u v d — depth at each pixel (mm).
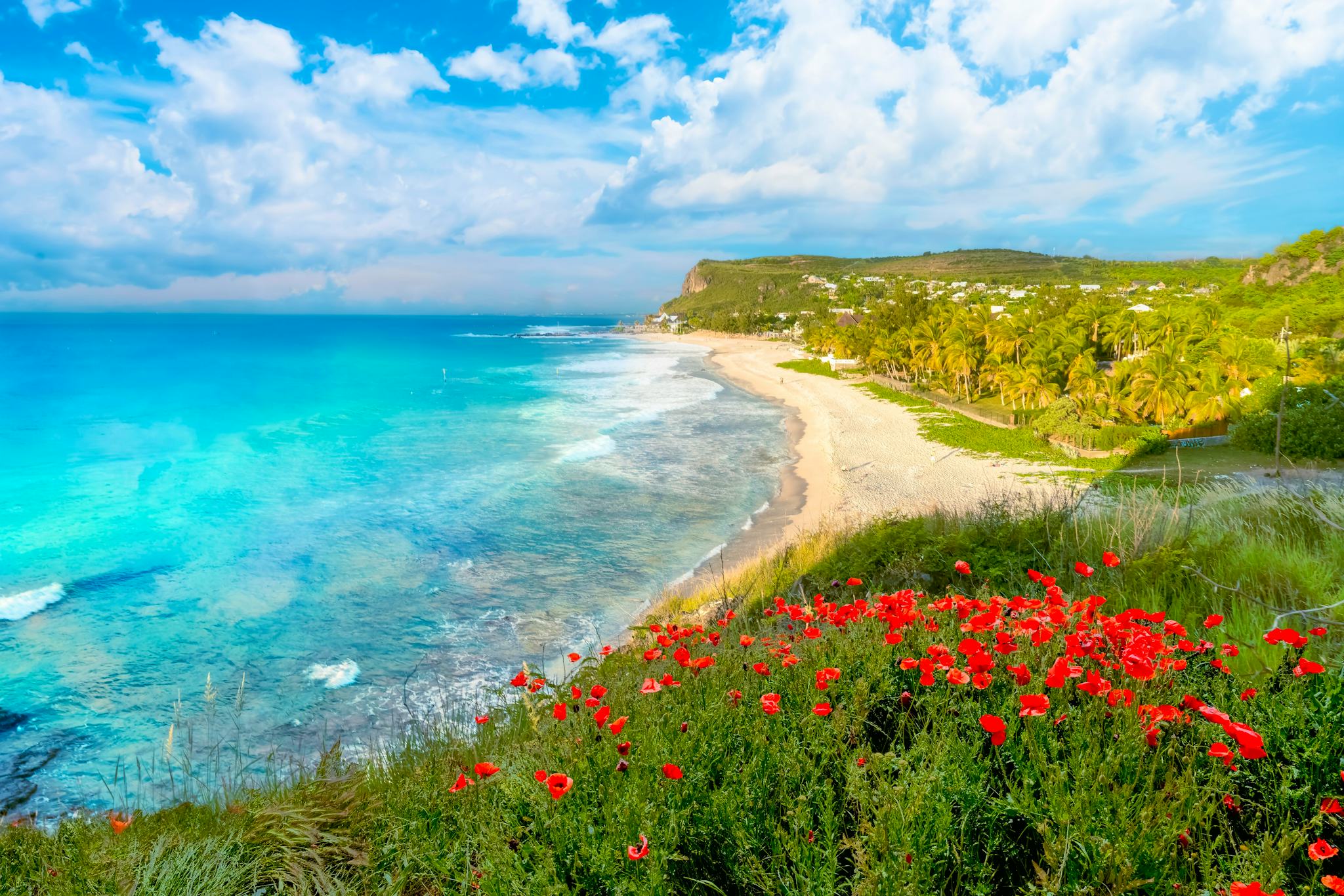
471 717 6082
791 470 30750
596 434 40438
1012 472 27781
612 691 3928
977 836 2162
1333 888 1721
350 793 3254
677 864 2256
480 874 2285
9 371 78562
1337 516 6402
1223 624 3791
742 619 6414
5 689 12516
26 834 2855
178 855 2576
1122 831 1961
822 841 2217
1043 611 3410
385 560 19344
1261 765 2266
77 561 19375
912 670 2994
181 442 37969
